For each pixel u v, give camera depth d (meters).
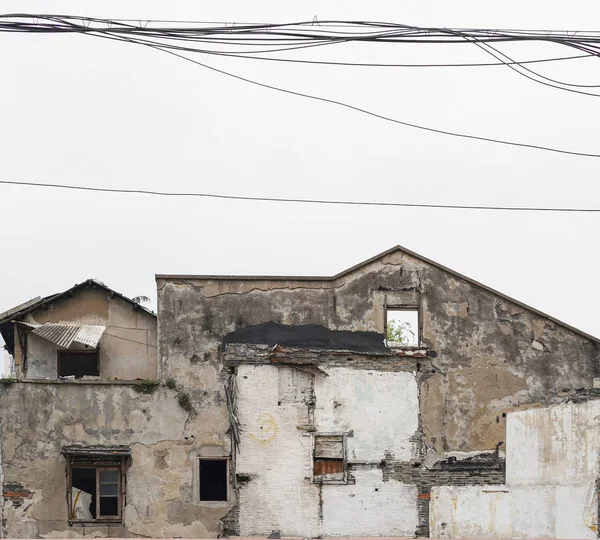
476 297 21.89
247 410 21.25
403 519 21.17
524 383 21.70
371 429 21.38
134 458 21.02
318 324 21.61
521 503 21.36
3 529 20.72
